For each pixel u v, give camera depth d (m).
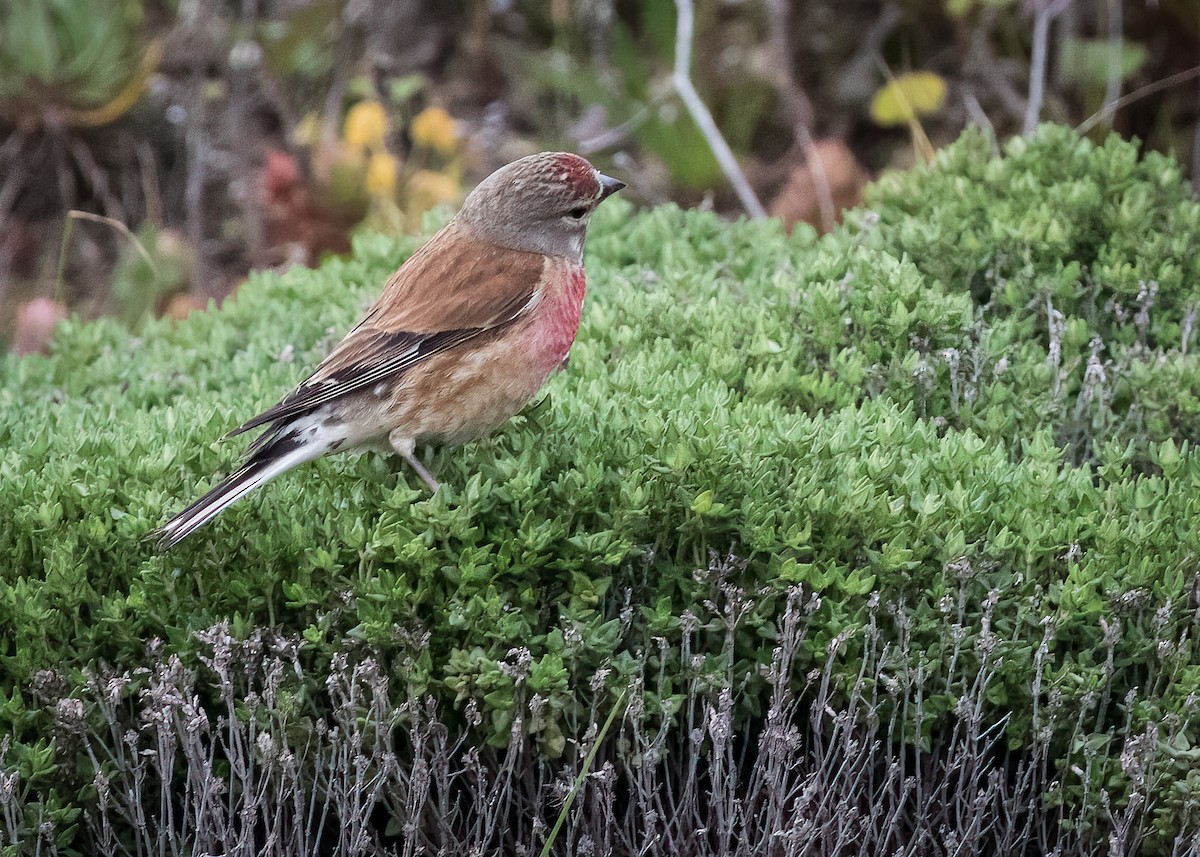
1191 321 8.93
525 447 7.26
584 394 8.07
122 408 8.83
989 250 9.59
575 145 16.52
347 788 6.64
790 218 13.69
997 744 7.25
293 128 16.77
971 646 6.90
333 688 6.55
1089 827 6.80
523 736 6.79
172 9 17.00
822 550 7.00
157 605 6.91
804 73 16.91
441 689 6.88
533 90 17.39
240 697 6.98
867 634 6.71
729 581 7.04
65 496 7.16
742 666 7.00
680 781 7.15
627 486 6.85
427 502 6.80
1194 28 14.62
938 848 6.92
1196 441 8.44
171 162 16.56
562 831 7.08
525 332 7.65
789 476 7.18
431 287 7.59
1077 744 6.76
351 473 7.54
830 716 7.11
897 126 16.72
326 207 13.86
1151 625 6.92
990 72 15.95
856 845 7.21
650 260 10.51
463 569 6.71
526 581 6.93
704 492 6.79
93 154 16.28
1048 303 9.00
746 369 8.62
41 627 6.80
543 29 17.80
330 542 6.86
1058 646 7.13
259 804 7.05
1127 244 9.59
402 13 17.38
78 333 10.27
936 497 6.93
